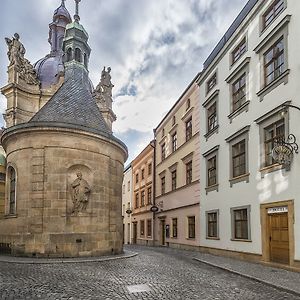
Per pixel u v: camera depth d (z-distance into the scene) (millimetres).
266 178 16297
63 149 18938
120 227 21578
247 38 18906
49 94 34000
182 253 22859
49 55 39094
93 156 19719
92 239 18797
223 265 15469
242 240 18266
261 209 16578
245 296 9031
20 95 32938
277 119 15625
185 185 27703
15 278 11320
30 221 18156
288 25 15195
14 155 19625
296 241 13930
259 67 17469
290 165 14469
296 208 14008
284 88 15273
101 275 12219
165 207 33062
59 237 17984
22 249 17984
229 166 20203
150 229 37750
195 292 9398
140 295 8922
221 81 22031
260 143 16938
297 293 9289
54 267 14297
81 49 26250
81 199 18734
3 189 26562
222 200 20969
